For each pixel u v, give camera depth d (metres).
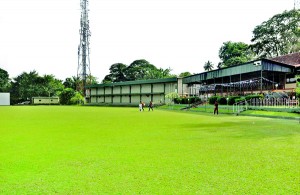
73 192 4.02
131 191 4.05
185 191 4.03
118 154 6.69
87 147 7.68
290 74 32.16
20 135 10.43
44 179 4.67
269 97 27.69
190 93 53.62
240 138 9.30
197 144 8.09
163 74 86.94
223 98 33.56
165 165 5.57
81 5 83.06
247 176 4.77
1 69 98.81
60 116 23.66
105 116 23.36
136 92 67.06
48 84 97.38
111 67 100.56
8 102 87.44
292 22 46.34
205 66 75.94
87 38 84.50
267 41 49.81
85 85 83.62
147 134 10.52
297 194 3.87
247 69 32.91
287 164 5.60
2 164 5.73
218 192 3.97
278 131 11.28
